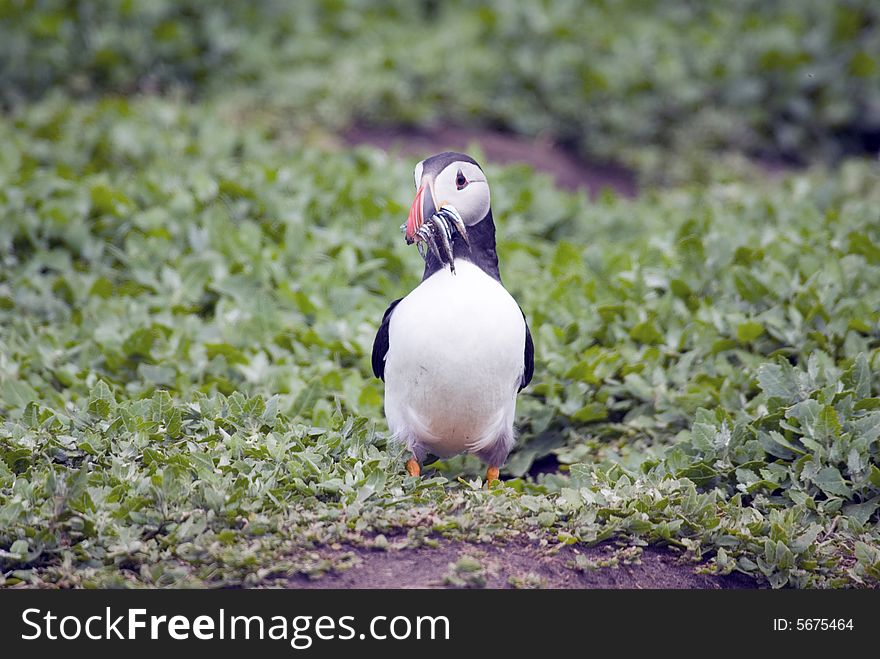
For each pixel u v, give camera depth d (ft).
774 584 25.99
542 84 69.26
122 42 67.62
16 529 24.90
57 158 52.65
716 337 36.60
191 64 68.49
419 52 70.18
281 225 45.70
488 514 26.32
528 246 45.96
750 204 51.34
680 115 69.41
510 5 73.31
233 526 25.62
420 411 28.63
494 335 27.68
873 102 69.87
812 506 28.07
